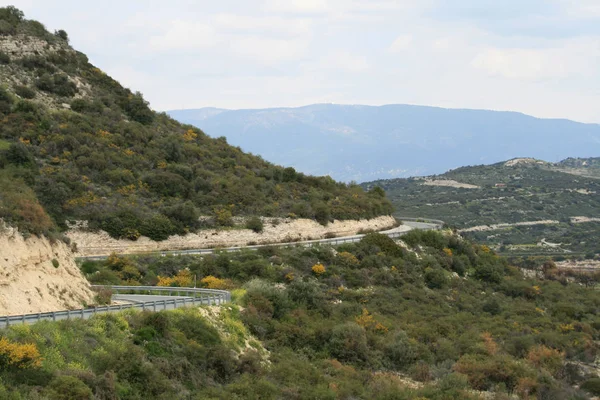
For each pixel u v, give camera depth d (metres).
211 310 45.19
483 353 53.12
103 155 84.31
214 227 77.31
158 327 37.94
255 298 52.22
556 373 52.03
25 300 37.16
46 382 29.41
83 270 58.69
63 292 41.03
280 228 80.88
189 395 34.75
